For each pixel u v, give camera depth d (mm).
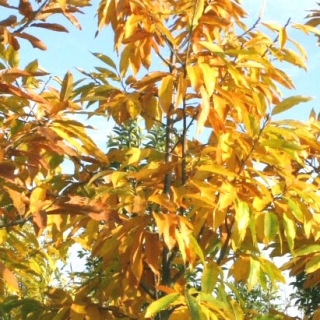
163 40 3811
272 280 3469
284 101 3291
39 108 3500
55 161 3752
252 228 3152
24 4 3490
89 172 3852
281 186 3369
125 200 3246
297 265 3820
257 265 3453
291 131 3439
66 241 4133
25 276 4574
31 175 3436
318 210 3338
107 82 4047
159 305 2932
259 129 3305
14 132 3523
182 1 4004
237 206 3129
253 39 3887
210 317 3055
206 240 3654
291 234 3303
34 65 3871
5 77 2898
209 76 3154
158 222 2984
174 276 3697
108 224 3225
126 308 3762
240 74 3408
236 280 3520
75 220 3578
